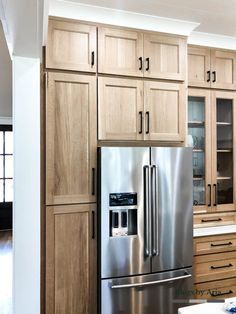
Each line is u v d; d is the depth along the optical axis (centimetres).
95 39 245
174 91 271
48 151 231
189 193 262
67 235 236
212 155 309
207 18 261
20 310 209
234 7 241
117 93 252
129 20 253
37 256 212
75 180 239
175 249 254
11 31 160
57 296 233
